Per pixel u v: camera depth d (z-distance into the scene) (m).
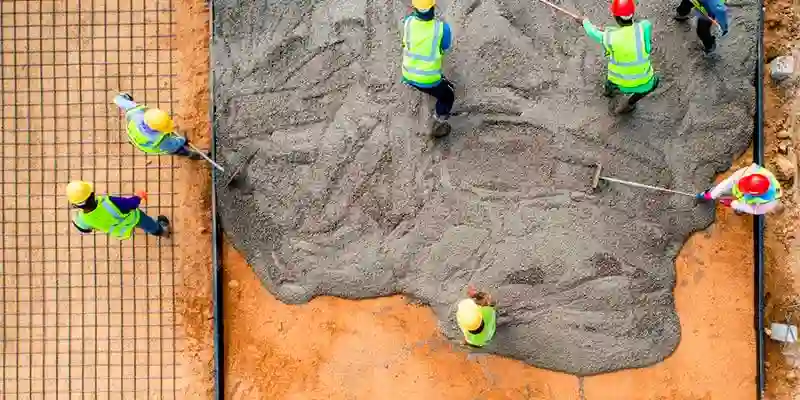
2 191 7.20
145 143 6.06
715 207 6.84
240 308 7.05
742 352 6.81
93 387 7.10
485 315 5.96
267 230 6.96
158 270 7.14
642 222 6.77
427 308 6.90
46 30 7.24
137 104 6.64
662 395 6.77
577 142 6.79
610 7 6.86
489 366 6.86
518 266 6.75
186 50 7.23
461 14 6.91
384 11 6.93
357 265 6.88
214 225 6.93
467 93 6.85
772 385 6.86
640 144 6.78
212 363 7.08
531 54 6.85
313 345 6.98
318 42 6.98
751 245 6.85
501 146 6.81
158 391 7.09
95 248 7.14
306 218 6.93
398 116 6.88
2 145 7.21
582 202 6.77
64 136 7.20
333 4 6.98
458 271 6.81
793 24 7.08
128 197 6.84
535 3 6.87
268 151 6.98
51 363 7.12
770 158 7.01
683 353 6.80
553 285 6.74
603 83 6.80
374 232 6.88
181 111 7.20
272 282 6.98
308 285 6.93
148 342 7.12
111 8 7.23
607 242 6.74
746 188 5.68
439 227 6.83
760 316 6.73
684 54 6.84
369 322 6.94
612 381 6.79
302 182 6.94
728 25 6.86
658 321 6.75
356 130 6.90
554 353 6.75
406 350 6.91
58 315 7.14
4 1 7.25
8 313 7.16
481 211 6.80
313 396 6.96
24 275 7.16
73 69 7.22
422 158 6.85
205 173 7.14
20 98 7.23
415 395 6.90
